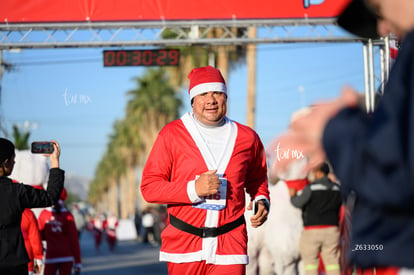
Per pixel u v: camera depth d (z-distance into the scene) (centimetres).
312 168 138
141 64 1106
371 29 146
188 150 445
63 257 794
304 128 136
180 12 1010
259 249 800
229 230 441
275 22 1002
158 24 1011
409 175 130
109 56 1098
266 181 483
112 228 2977
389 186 132
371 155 133
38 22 1002
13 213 466
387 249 143
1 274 461
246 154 458
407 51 139
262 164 476
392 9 139
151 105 5659
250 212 793
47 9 1002
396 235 142
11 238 467
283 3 1000
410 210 137
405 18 139
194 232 435
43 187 753
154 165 447
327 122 137
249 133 464
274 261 795
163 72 5716
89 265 1728
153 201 441
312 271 783
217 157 446
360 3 141
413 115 132
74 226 813
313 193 771
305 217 789
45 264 780
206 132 452
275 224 789
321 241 775
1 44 1044
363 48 895
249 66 2494
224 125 460
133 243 3838
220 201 437
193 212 434
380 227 145
